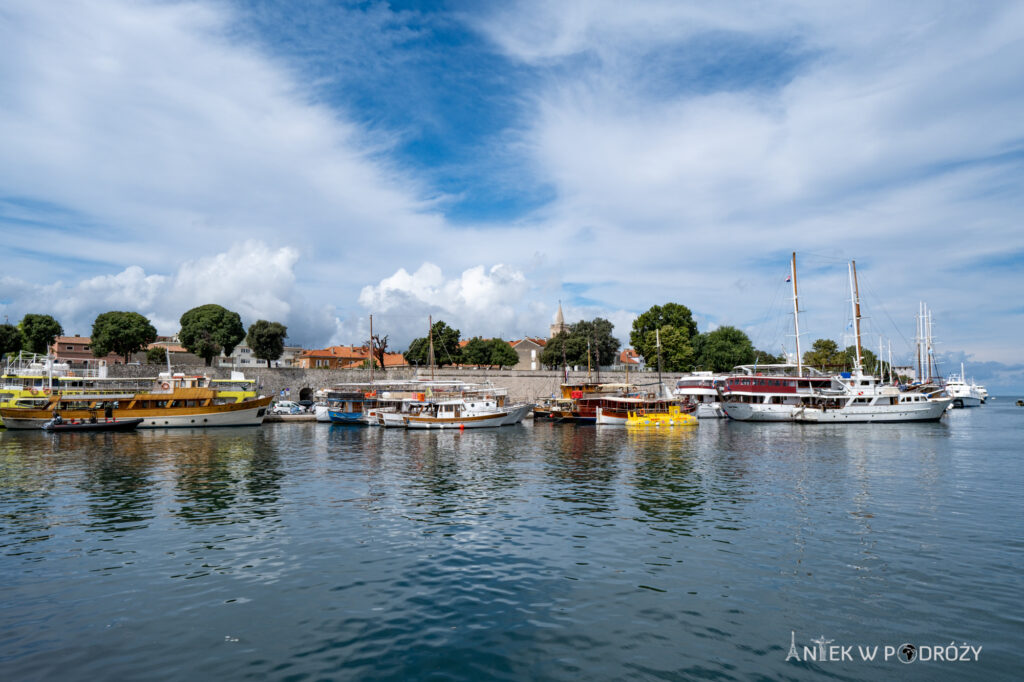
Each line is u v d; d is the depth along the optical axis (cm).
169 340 13350
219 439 5341
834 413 7075
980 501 2366
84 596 1384
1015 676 1009
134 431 6131
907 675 1012
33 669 1040
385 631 1188
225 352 9419
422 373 9756
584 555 1684
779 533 1898
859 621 1225
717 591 1393
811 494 2547
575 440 5303
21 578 1507
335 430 6481
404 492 2686
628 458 3900
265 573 1546
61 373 6825
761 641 1139
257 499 2520
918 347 11019
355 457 4025
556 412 7838
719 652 1096
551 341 12231
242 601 1351
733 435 5694
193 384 7019
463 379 9906
